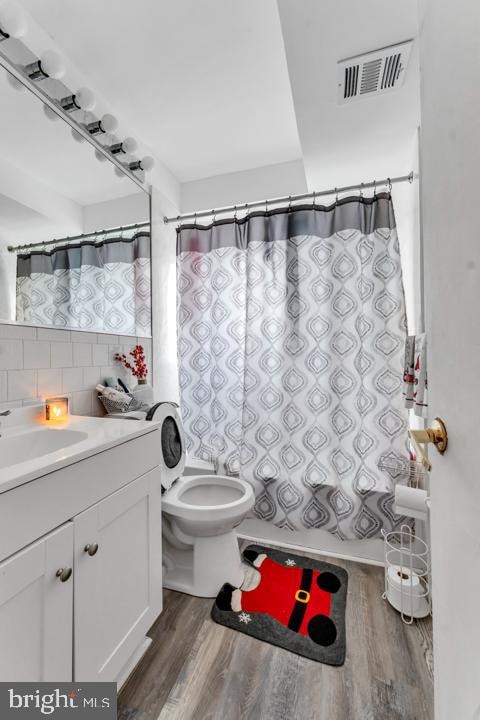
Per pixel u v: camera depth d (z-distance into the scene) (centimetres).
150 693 106
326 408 185
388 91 118
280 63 130
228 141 179
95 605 92
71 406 143
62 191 139
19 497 71
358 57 104
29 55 117
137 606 111
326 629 130
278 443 190
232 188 208
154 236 197
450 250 51
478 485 42
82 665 87
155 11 110
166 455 161
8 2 101
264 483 189
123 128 164
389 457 171
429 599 141
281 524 184
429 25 60
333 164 165
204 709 101
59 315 138
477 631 42
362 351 178
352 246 182
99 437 102
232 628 131
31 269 126
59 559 80
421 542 163
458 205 47
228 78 138
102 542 96
